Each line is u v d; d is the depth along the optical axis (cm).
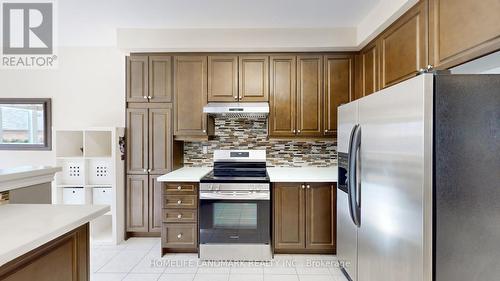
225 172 326
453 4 166
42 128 378
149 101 330
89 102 377
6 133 379
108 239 328
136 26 305
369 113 186
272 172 323
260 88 325
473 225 130
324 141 339
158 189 333
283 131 325
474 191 130
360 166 201
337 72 321
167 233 294
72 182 340
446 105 130
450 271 131
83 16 279
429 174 131
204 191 285
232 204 285
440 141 130
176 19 287
